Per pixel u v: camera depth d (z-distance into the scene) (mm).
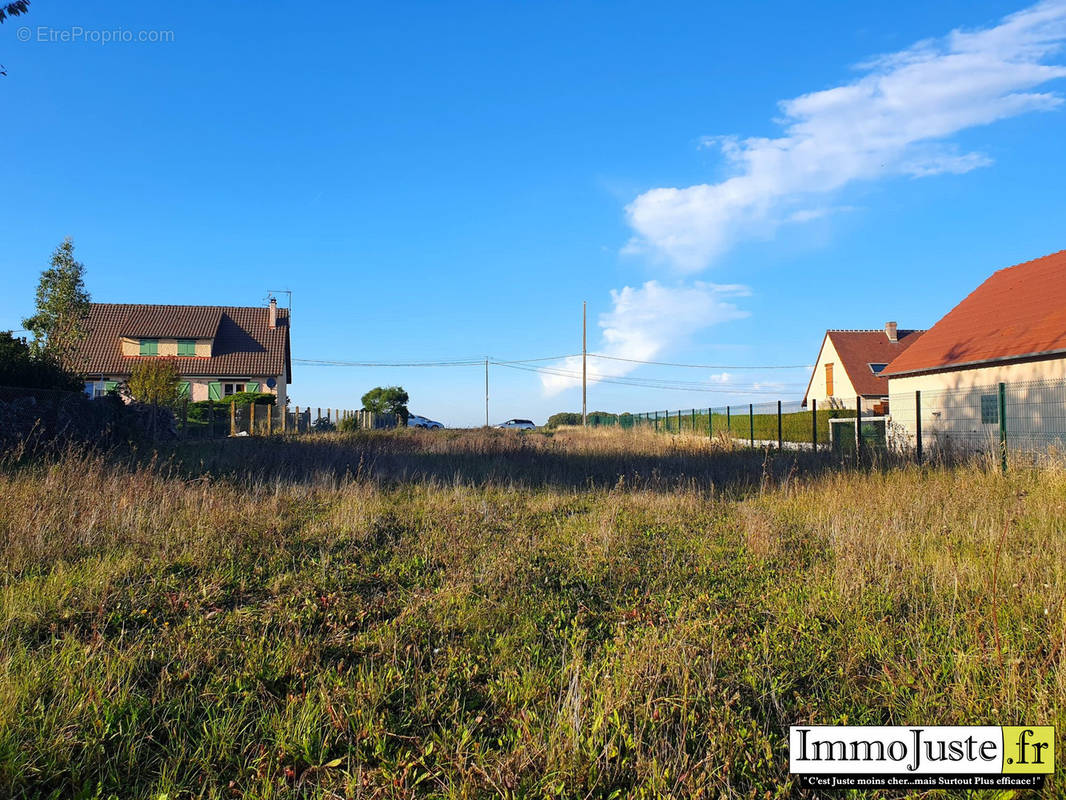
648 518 7879
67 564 5266
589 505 8992
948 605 4348
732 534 6941
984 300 23078
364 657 3723
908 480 9891
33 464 9656
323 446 15984
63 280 22812
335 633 4102
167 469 10688
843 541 6039
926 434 21938
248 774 2680
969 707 3055
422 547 6316
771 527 6879
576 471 12734
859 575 4867
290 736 2893
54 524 6129
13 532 5754
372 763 2789
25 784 2521
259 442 16656
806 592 4797
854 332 39531
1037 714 2889
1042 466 10047
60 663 3420
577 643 3965
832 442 17750
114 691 3170
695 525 7457
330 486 9773
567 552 6188
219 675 3445
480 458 15070
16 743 2656
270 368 41188
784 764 2756
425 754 2803
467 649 3869
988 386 19688
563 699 3166
